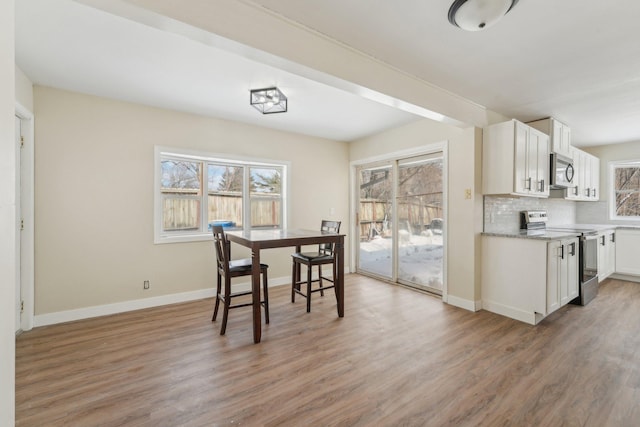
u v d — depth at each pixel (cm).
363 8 169
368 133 441
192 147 351
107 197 303
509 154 301
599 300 354
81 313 290
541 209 435
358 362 212
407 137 396
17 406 164
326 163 473
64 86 274
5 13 79
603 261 411
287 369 203
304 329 269
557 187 375
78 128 288
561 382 188
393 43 204
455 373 198
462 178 327
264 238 266
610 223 492
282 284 426
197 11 148
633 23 178
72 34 194
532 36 193
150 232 327
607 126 388
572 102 307
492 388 182
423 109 263
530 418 157
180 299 345
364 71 219
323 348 233
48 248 276
